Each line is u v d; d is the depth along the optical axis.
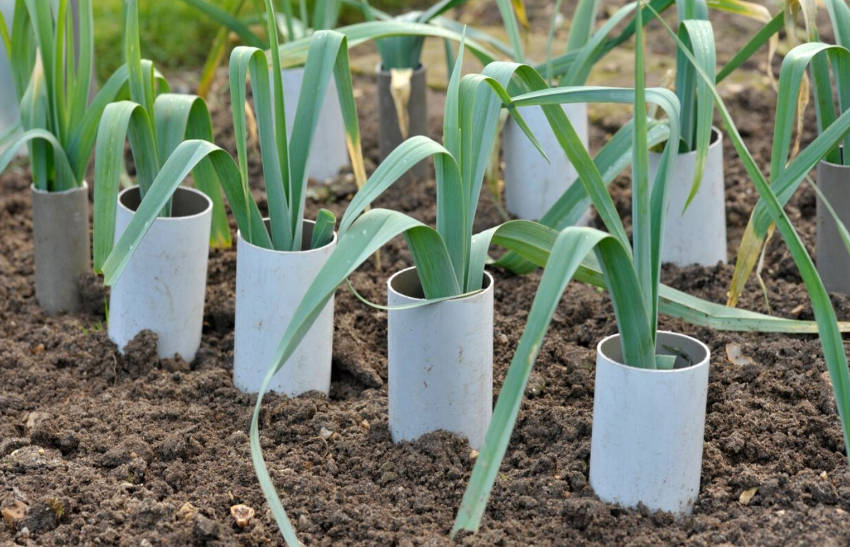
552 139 2.18
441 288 1.40
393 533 1.32
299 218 1.59
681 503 1.35
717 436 1.51
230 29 2.28
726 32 3.37
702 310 1.58
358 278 2.04
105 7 3.50
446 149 1.33
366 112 2.89
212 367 1.80
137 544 1.30
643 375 1.28
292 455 1.51
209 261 2.12
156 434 1.55
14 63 1.88
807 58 1.51
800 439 1.49
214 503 1.39
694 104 1.92
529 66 1.43
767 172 2.47
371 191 1.27
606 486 1.36
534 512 1.36
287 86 2.41
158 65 3.31
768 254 2.11
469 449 1.49
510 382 1.09
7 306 1.99
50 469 1.47
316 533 1.34
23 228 2.32
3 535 1.35
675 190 2.00
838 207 1.83
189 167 1.37
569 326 1.91
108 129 1.56
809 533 1.28
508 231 1.45
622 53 3.25
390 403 1.53
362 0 2.37
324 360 1.68
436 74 3.16
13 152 1.72
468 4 3.74
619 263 1.21
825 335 1.21
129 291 1.76
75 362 1.79
